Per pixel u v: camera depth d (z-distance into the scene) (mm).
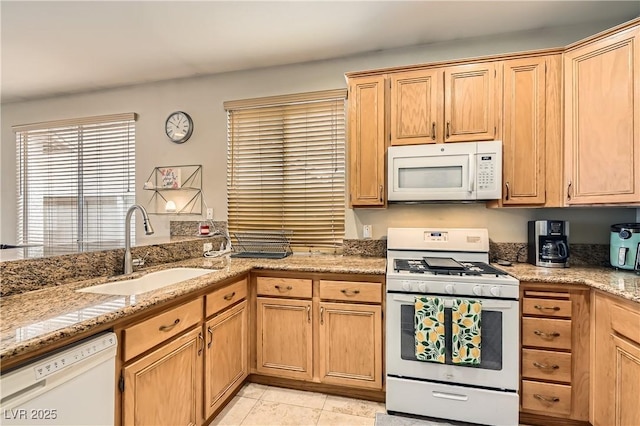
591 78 1829
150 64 2725
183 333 1494
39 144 3436
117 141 3213
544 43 2252
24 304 1179
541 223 2082
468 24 2178
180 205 3037
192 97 2998
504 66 2047
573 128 1901
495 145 2021
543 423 1755
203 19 2084
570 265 2117
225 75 2906
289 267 2062
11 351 792
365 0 1904
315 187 2695
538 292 1736
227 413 1867
